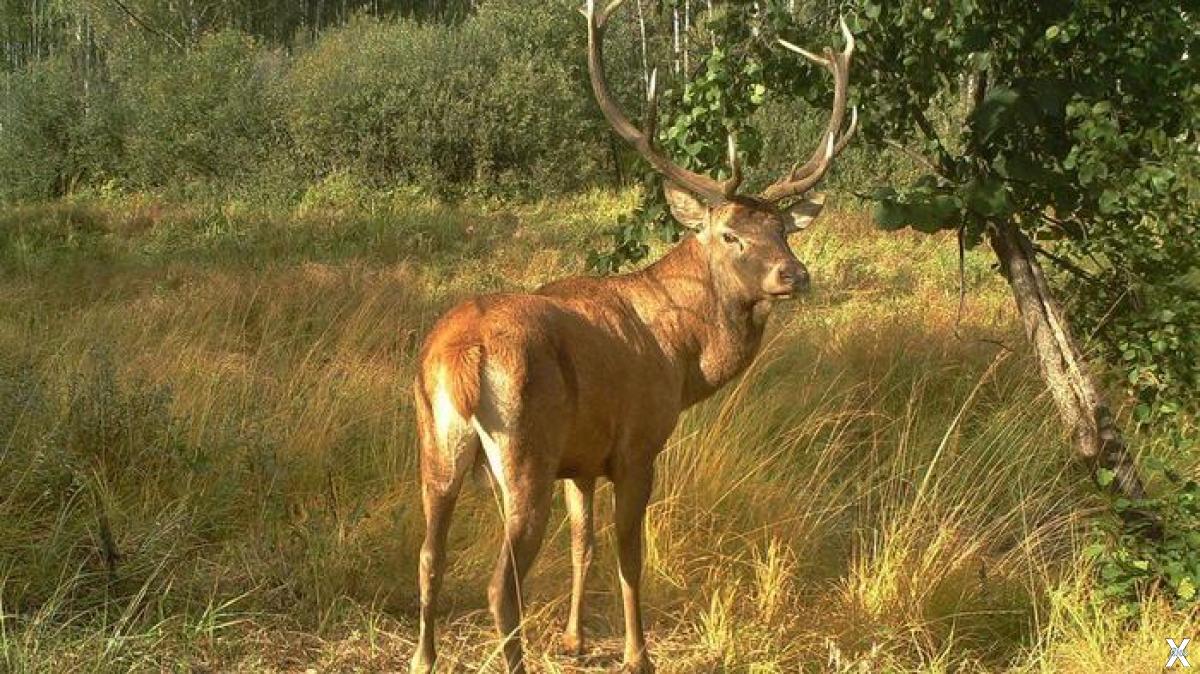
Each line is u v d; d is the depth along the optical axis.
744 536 8.41
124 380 10.17
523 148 32.53
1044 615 7.81
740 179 7.22
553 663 7.16
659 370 6.99
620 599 8.02
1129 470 8.09
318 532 7.92
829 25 8.88
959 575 7.92
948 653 7.39
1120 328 8.07
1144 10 7.61
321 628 7.27
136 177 34.53
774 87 8.96
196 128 34.06
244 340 13.91
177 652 6.86
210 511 8.50
